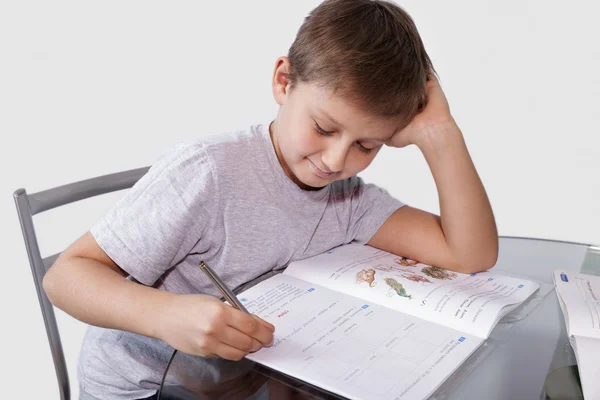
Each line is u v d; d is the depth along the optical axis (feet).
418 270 3.37
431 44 7.37
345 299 2.98
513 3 7.10
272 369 2.47
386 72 2.85
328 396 2.33
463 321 2.80
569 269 3.52
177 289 3.50
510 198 7.41
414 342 2.66
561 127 7.27
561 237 7.17
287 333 2.67
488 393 2.38
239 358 2.47
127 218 3.06
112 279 2.84
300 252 3.58
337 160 2.92
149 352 3.12
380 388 2.34
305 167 3.08
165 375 2.46
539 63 7.18
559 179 7.34
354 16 2.96
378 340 2.65
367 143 3.02
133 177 4.10
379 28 2.96
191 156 3.22
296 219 3.55
